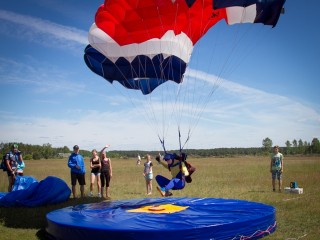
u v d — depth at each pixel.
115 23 8.80
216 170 25.14
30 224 8.02
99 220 6.36
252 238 6.14
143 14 8.48
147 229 5.56
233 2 7.90
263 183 15.42
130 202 8.57
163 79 10.01
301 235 6.75
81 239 5.88
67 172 25.78
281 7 7.82
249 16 8.30
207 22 9.21
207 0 8.49
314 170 23.02
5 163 11.71
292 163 34.06
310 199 10.56
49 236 6.75
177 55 9.19
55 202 10.40
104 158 11.65
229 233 5.86
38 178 20.56
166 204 7.90
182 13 8.66
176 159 7.96
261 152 119.25
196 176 19.78
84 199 11.11
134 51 9.17
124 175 21.77
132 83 10.12
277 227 7.35
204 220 6.11
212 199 8.63
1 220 8.36
